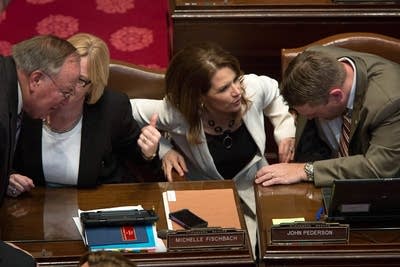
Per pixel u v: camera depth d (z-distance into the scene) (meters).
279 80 13.41
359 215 8.90
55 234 8.91
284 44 13.00
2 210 9.29
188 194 9.55
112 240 8.60
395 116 9.18
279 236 8.66
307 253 8.64
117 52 16.42
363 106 9.30
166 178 10.34
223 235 8.59
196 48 9.97
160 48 16.56
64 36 16.84
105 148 9.83
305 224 8.62
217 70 9.81
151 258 8.52
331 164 9.47
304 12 12.72
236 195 9.54
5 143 8.24
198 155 10.49
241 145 10.54
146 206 9.35
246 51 13.07
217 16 12.67
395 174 9.25
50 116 9.55
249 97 10.45
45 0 17.92
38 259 8.51
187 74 9.92
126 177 10.53
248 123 10.45
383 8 12.77
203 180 10.59
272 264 8.67
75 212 9.27
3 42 16.59
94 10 17.66
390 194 8.70
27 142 9.67
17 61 8.45
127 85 10.83
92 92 9.63
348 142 9.66
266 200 9.34
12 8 17.58
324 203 9.20
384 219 8.94
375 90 9.28
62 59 8.46
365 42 11.06
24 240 8.81
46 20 17.30
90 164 9.74
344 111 9.57
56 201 9.45
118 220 8.76
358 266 8.71
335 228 8.63
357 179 8.76
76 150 9.75
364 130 9.38
